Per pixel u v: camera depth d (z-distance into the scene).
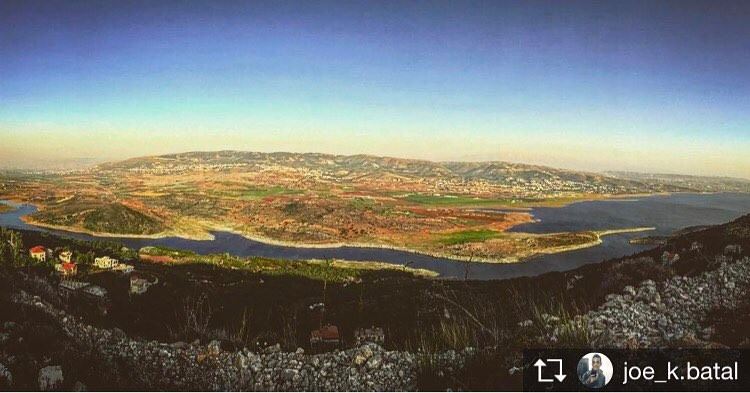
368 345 12.80
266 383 11.34
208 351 12.73
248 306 25.73
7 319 11.70
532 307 17.05
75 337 12.51
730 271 16.73
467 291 25.03
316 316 21.83
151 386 10.91
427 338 14.75
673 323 13.67
